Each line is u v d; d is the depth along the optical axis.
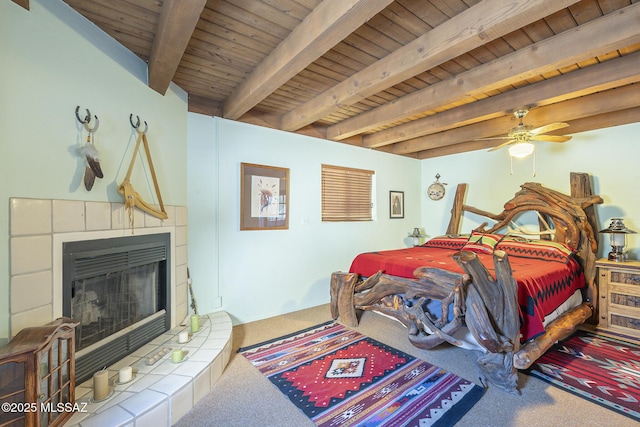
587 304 3.14
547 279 2.48
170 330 2.51
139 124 2.21
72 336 1.49
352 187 4.41
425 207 5.34
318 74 2.57
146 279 2.33
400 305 2.72
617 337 2.90
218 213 3.12
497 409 1.82
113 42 1.98
